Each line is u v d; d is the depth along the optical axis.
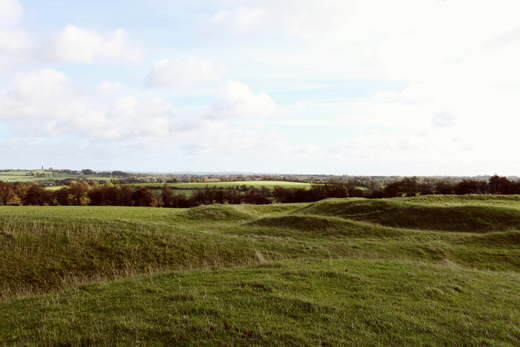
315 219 31.39
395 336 6.20
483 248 21.69
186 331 6.17
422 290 9.27
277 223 32.25
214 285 9.54
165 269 16.14
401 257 19.66
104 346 5.70
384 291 9.23
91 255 16.34
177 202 88.94
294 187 100.12
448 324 6.83
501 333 6.42
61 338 6.05
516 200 43.47
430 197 47.34
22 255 15.03
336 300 8.20
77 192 81.19
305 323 6.67
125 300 8.24
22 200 74.19
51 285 13.52
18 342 6.01
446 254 20.81
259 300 7.99
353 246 22.56
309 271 11.24
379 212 35.91
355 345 5.80
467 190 76.44
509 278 11.72
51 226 18.50
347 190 88.56
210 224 36.31
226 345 5.68
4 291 12.35
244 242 21.08
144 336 6.04
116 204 81.06
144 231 20.42
